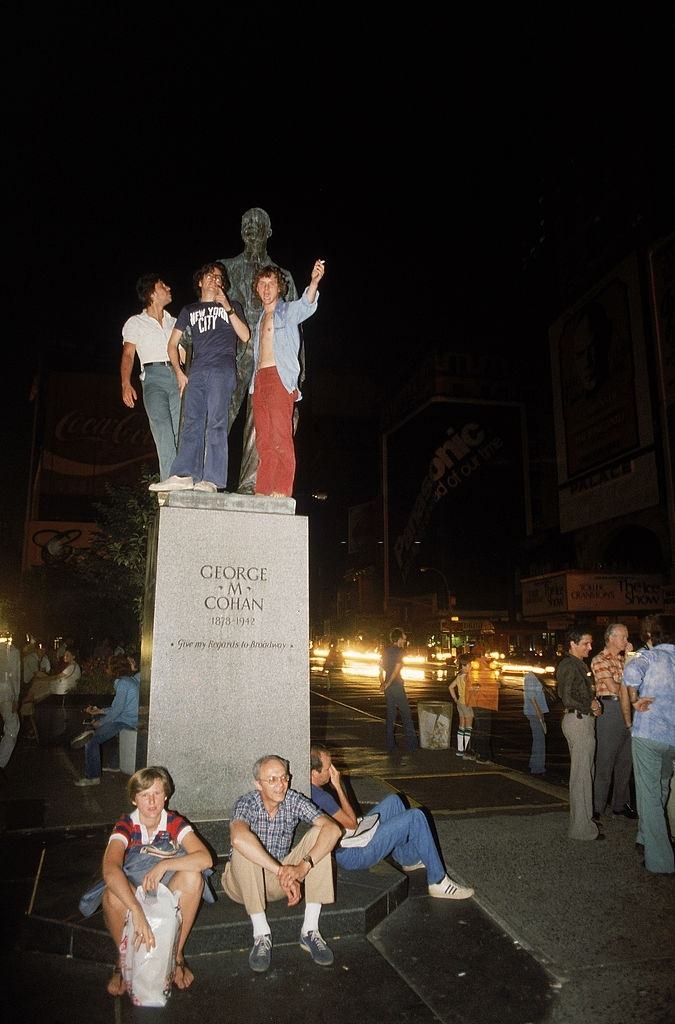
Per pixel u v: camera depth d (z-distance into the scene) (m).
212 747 4.96
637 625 38.41
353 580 95.69
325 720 16.62
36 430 49.84
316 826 4.18
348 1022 3.31
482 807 7.23
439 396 68.31
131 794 3.84
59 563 23.31
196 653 5.05
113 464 49.50
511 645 52.69
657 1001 3.50
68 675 12.05
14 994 3.54
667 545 39.50
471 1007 3.45
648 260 40.81
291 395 5.96
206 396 5.71
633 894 4.75
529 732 15.16
